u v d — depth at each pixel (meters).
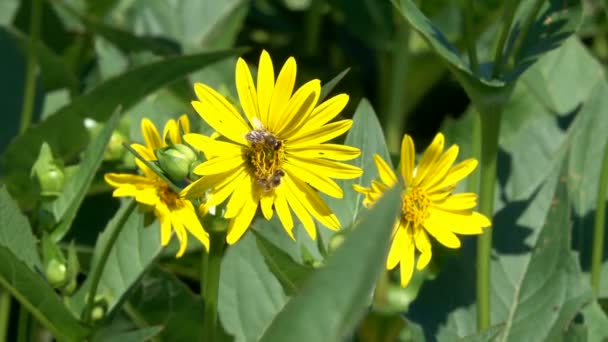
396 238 0.80
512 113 1.16
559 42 0.85
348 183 0.85
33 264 0.81
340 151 0.76
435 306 0.93
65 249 1.00
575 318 0.92
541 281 0.92
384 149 0.86
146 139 0.80
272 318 0.91
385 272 1.13
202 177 0.74
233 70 1.13
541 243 0.93
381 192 0.79
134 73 1.00
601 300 0.95
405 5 0.83
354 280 0.62
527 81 1.16
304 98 0.75
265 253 0.77
